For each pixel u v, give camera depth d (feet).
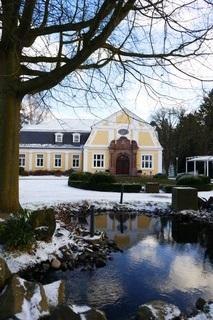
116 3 31.22
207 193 86.94
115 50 38.50
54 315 17.84
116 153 171.83
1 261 20.01
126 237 44.16
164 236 44.93
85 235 40.40
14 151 41.68
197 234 46.21
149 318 19.40
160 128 213.66
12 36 34.68
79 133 184.65
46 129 185.06
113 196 79.97
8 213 39.96
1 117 41.16
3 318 17.51
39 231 33.83
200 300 23.02
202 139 195.93
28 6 36.50
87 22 35.65
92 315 17.79
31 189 90.99
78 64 35.60
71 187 101.04
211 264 32.83
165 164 210.79
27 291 18.66
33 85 39.06
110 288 26.86
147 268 31.60
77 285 27.43
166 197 79.51
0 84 40.60
